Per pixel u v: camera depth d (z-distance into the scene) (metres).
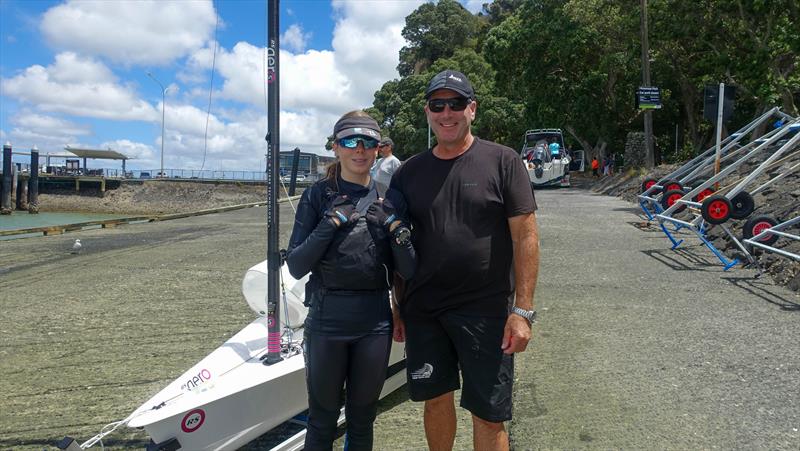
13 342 6.41
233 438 3.50
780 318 6.04
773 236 8.27
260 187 61.69
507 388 2.82
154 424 3.17
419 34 66.12
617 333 5.80
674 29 22.23
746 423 3.87
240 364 3.82
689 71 29.58
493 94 45.47
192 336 6.51
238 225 17.83
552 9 32.53
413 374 3.01
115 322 7.12
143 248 13.46
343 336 2.88
